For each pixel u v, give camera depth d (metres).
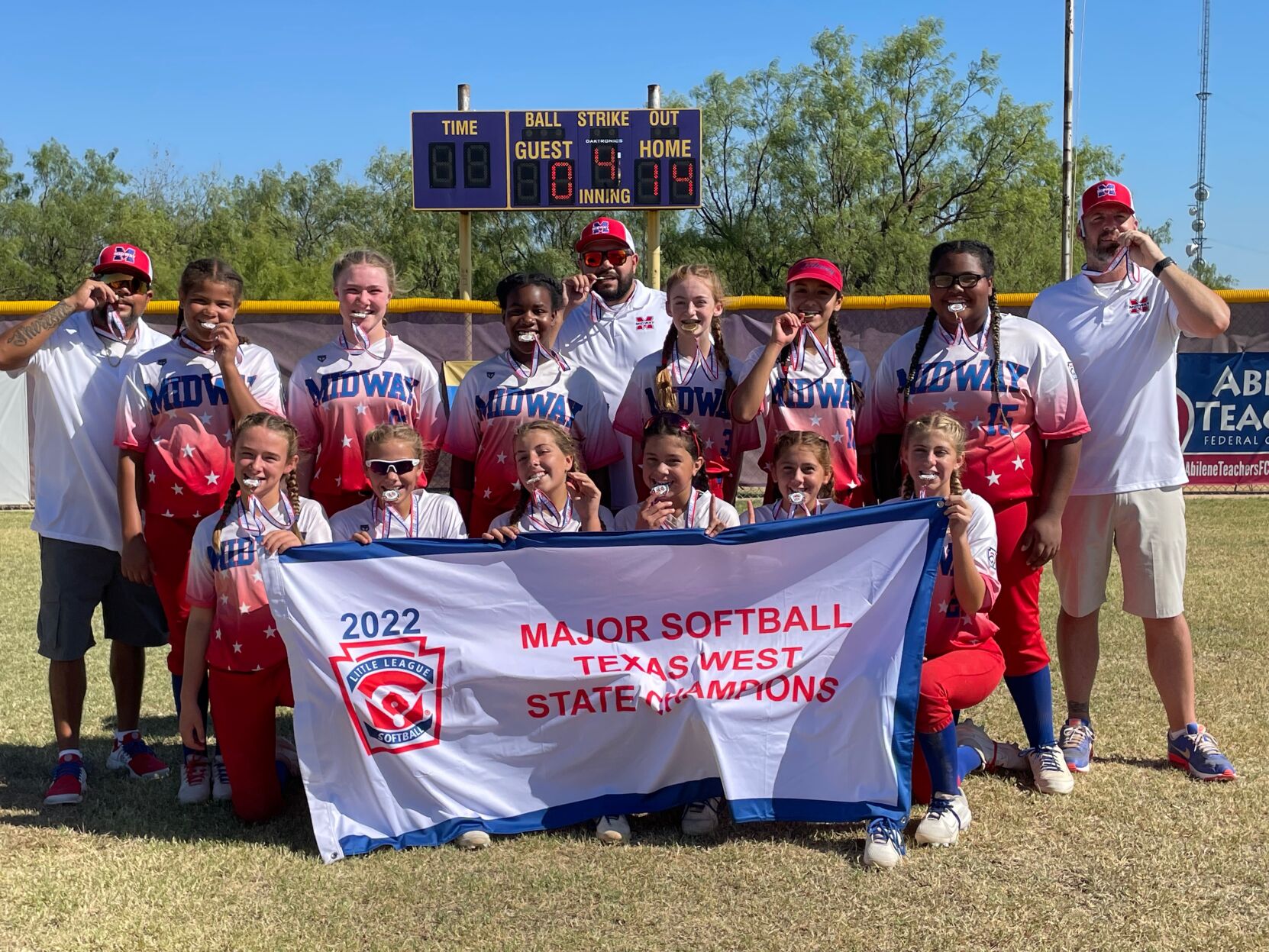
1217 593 7.71
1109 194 4.51
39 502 4.61
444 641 4.02
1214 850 3.71
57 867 3.72
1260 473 12.64
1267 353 12.48
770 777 3.96
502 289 4.84
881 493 4.80
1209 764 4.37
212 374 4.59
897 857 3.64
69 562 4.57
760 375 4.43
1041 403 4.38
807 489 4.26
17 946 3.18
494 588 4.05
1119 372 4.54
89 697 5.99
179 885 3.58
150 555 4.64
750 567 4.05
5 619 7.60
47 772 4.77
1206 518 11.12
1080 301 4.65
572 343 5.84
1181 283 4.32
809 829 3.99
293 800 4.44
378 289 4.75
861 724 3.92
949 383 4.41
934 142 40.22
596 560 4.05
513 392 4.83
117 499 4.67
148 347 4.87
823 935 3.19
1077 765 4.50
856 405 4.70
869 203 39.44
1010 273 37.53
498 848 3.87
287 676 4.10
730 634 4.05
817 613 4.03
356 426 4.75
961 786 4.29
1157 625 4.53
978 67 40.00
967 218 40.53
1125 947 3.09
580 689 4.03
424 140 18.11
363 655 3.97
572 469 4.39
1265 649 6.26
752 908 3.37
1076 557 4.64
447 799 3.98
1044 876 3.54
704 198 40.75
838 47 39.56
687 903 3.41
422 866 3.73
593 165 18.09
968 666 4.04
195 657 4.17
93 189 45.47
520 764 4.05
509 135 18.11
